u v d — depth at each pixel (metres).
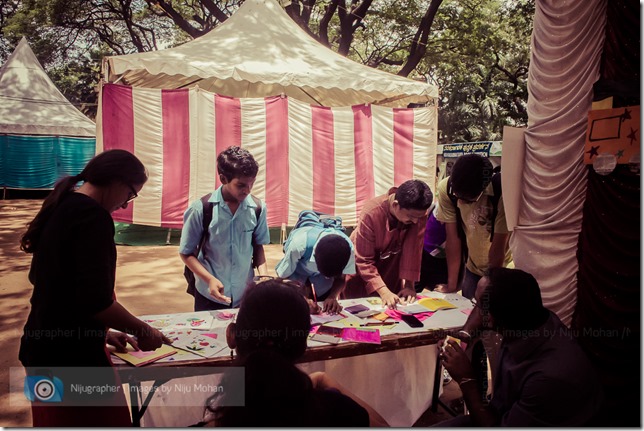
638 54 2.34
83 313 1.77
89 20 18.36
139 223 7.68
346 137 8.41
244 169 2.69
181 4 18.62
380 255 3.22
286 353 1.35
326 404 1.30
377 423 1.64
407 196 2.76
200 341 2.39
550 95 2.77
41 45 20.14
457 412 3.25
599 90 2.48
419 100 9.47
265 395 1.14
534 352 1.87
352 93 9.88
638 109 2.34
